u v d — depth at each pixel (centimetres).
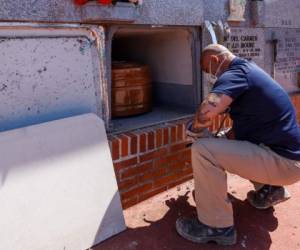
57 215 251
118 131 320
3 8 241
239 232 289
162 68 429
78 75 287
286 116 268
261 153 264
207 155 264
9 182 234
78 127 270
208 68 291
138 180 323
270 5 454
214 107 255
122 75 361
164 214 311
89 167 272
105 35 304
